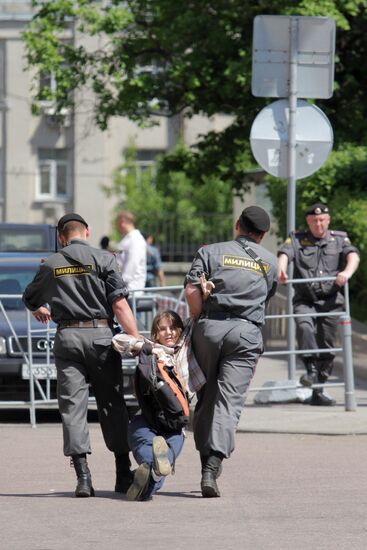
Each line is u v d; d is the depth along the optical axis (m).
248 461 20.44
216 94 52.81
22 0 108.12
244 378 17.27
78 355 17.28
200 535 14.25
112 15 56.16
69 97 57.94
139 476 16.45
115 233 104.12
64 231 17.80
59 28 57.75
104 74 56.97
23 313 27.77
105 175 109.38
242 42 51.09
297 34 27.77
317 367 27.50
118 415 17.48
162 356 17.16
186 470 19.98
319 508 16.03
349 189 40.47
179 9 52.62
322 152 27.89
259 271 17.62
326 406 27.25
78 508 16.20
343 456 20.91
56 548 13.52
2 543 13.81
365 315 38.34
